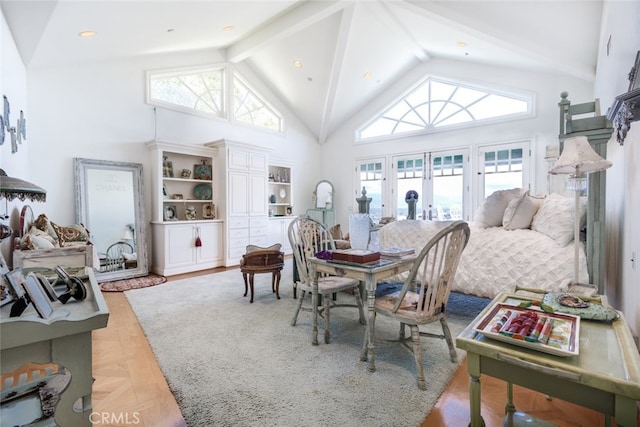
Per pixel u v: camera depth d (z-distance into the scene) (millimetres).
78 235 3441
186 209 5250
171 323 2750
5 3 2395
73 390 1032
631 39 1839
